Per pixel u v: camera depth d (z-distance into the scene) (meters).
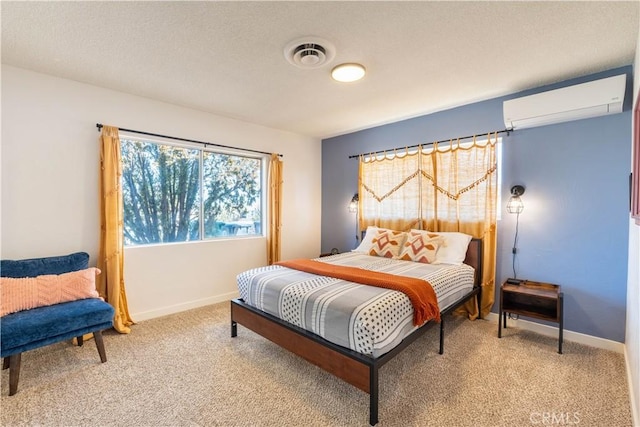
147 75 2.66
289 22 1.88
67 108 2.75
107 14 1.80
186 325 3.08
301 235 4.84
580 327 2.71
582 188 2.70
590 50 2.20
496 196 3.16
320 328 2.00
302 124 4.21
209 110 3.61
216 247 3.84
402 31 1.97
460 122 3.44
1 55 2.31
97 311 2.30
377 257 3.55
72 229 2.79
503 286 2.85
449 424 1.68
